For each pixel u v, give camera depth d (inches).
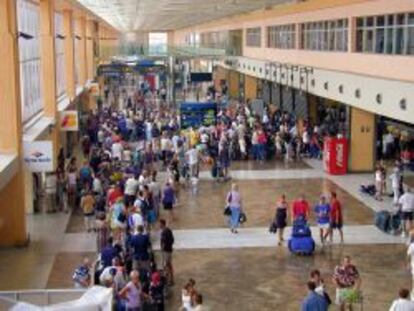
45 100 1071.6
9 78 738.2
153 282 537.6
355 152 1157.7
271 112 1633.9
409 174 1111.6
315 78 1312.7
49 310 357.7
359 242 772.6
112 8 1681.8
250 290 625.6
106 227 700.0
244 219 812.6
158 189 875.4
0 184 629.0
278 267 689.0
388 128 1206.9
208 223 851.4
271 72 1733.5
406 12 885.8
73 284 621.6
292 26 1528.1
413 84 847.1
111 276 520.1
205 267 689.0
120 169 987.9
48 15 1067.3
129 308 499.5
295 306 588.4
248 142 1301.7
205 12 1963.6
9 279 644.7
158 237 783.7
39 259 706.8
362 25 1060.5
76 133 1427.2
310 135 1322.6
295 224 734.5
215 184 1080.8
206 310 560.7
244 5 1609.3
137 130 1449.3
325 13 1258.0
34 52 1080.2
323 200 767.7
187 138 1274.6
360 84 1048.8
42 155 756.6
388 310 580.4
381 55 970.7
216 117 1478.8
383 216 808.9
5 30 730.8
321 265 693.9
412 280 639.1
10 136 743.1
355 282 550.9
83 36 1803.6
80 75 1812.3
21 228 752.3
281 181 1098.7
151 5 1585.9
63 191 904.9
